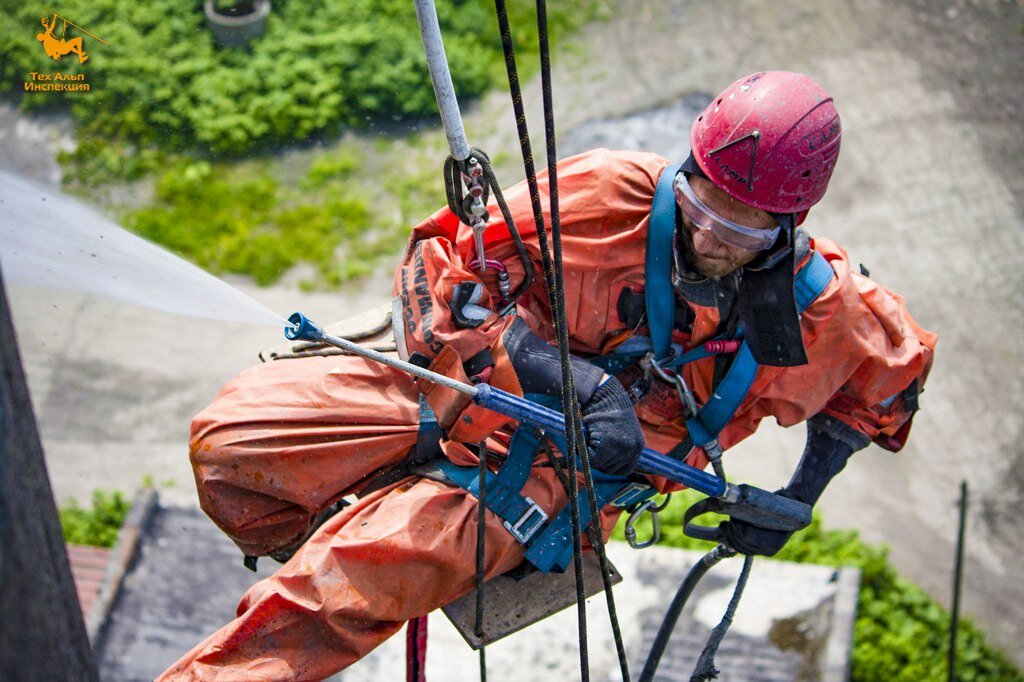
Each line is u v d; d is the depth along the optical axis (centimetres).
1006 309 1117
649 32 1329
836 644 766
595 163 366
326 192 1195
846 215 1182
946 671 895
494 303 370
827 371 389
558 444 369
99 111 1251
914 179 1208
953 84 1288
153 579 821
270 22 1305
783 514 393
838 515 984
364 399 376
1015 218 1183
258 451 367
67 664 215
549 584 391
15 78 1266
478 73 1282
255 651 351
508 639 746
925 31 1330
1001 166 1223
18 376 194
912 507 992
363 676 720
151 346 1070
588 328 380
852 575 802
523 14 1338
